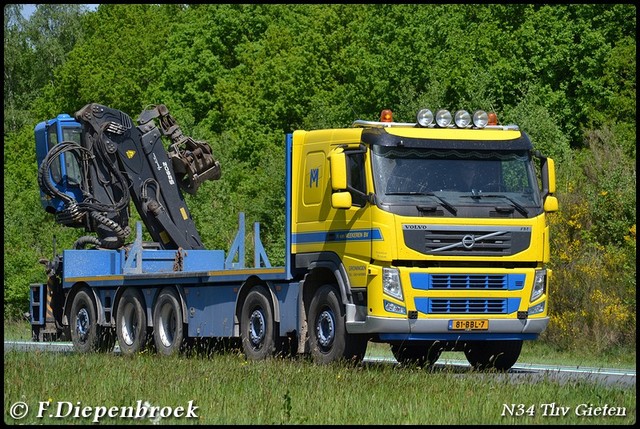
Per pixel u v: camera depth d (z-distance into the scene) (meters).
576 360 42.88
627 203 49.88
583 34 92.06
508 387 25.78
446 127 32.09
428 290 30.84
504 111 79.38
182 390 25.28
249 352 35.16
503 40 90.31
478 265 31.38
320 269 32.88
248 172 91.25
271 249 66.00
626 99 86.62
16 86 137.88
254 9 116.25
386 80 86.44
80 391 25.39
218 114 107.25
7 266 71.88
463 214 31.08
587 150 66.88
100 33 126.81
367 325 30.78
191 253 42.94
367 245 30.88
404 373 28.77
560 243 49.62
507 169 31.97
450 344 34.31
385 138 31.08
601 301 46.91
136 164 43.34
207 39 114.25
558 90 91.25
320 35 102.88
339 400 23.52
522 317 31.70
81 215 42.81
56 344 49.09
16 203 77.94
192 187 44.25
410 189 30.97
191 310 38.06
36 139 45.22
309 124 90.31
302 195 33.44
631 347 45.78
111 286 42.06
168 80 113.06
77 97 119.75
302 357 33.25
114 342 42.94
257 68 106.56
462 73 84.69
